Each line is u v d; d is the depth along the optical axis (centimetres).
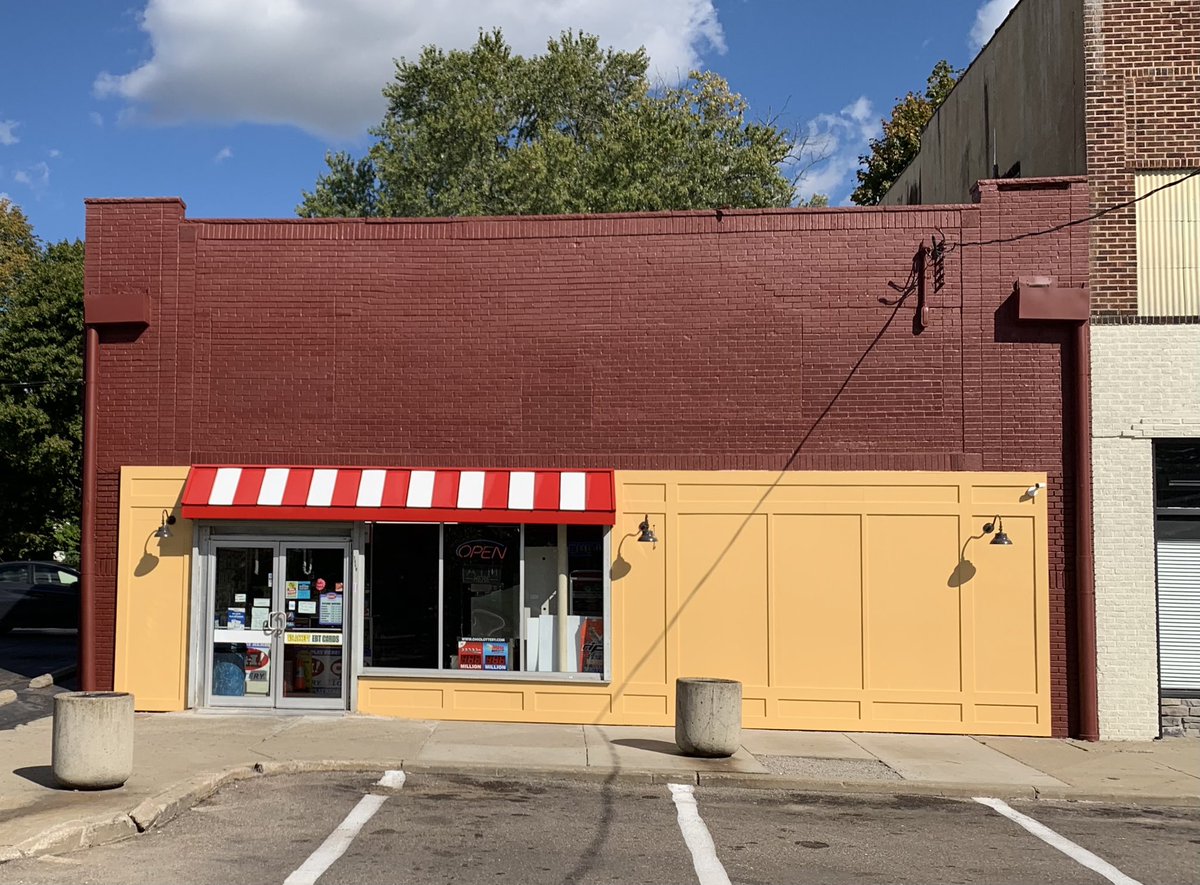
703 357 1498
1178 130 1517
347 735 1328
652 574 1477
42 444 3169
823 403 1484
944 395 1477
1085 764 1275
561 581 1487
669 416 1495
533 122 4375
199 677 1493
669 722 1459
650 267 1511
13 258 4191
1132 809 1099
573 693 1464
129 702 1010
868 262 1493
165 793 977
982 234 1486
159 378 1532
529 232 1525
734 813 1025
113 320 1523
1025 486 1459
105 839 868
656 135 3475
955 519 1464
